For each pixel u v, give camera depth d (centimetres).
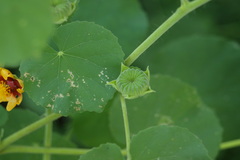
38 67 50
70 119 70
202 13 80
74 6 50
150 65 74
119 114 61
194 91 62
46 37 34
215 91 74
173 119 62
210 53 75
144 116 62
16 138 54
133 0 68
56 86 50
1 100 50
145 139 50
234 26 80
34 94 50
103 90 50
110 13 68
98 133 66
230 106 74
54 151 56
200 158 49
